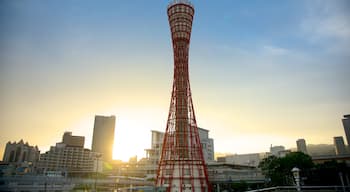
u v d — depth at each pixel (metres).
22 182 50.97
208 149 139.00
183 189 57.72
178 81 66.94
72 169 163.00
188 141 63.25
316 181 75.38
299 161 77.00
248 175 95.44
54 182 58.22
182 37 68.00
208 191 60.03
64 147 172.75
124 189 70.50
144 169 119.00
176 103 65.81
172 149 62.72
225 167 100.88
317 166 81.44
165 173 60.97
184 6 68.56
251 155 147.50
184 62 67.62
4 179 48.97
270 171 82.69
